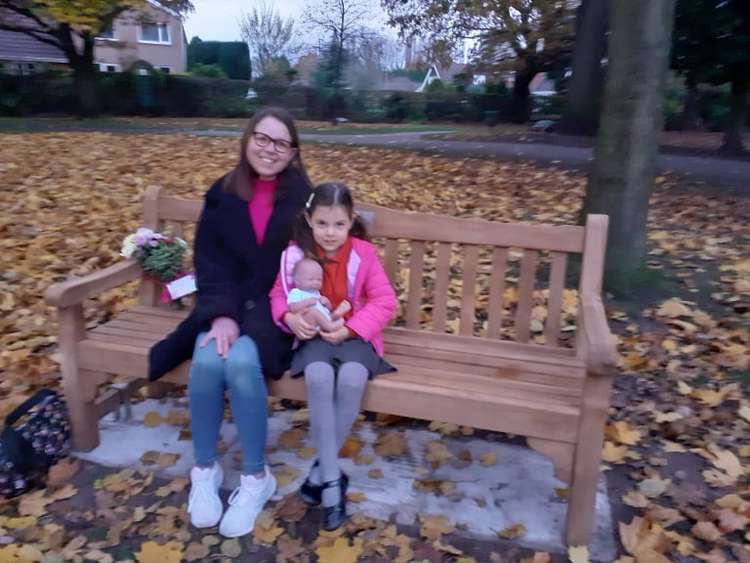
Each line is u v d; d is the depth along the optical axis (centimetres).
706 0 1066
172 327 289
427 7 2297
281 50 3528
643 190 427
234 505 241
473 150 1205
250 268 265
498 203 756
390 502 253
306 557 228
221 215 268
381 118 2478
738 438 298
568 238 272
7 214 605
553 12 2070
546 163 1046
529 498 256
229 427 303
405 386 232
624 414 317
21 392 326
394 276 297
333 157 1066
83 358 268
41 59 2866
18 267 481
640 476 272
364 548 230
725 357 359
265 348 241
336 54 2544
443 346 277
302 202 270
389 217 291
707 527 238
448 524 241
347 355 241
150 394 328
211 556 229
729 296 435
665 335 388
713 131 1966
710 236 595
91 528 241
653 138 421
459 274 498
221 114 2425
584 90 1580
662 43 405
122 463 276
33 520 242
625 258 434
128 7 1881
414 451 286
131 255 304
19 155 929
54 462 273
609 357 206
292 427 305
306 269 249
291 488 261
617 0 409
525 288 285
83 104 2119
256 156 264
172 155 995
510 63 2352
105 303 425
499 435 300
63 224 584
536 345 280
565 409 218
